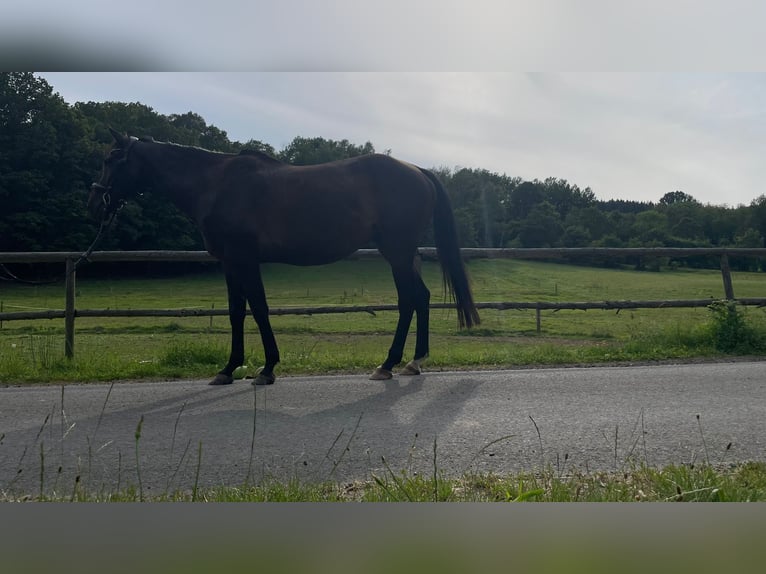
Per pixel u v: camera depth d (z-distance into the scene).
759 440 3.82
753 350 7.46
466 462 3.45
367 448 3.74
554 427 4.15
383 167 6.15
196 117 63.91
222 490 2.90
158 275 48.16
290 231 5.95
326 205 5.96
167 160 6.28
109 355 7.44
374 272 40.66
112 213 6.64
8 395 5.45
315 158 66.44
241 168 6.05
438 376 6.16
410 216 6.15
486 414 4.54
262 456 3.62
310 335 12.52
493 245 80.25
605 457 3.52
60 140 48.56
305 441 3.90
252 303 5.96
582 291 28.53
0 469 3.44
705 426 4.14
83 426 4.34
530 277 37.09
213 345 7.33
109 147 6.53
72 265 7.69
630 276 39.94
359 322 15.51
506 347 8.84
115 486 3.14
